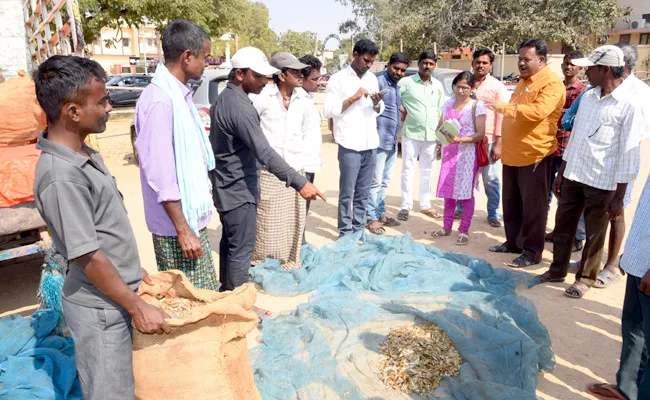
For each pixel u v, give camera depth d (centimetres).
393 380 322
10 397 277
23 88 412
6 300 443
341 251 530
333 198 795
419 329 373
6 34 698
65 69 190
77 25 570
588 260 445
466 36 3048
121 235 215
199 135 302
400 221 669
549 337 369
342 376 316
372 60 526
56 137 200
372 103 538
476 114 540
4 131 403
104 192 205
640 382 275
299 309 401
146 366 230
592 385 322
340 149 543
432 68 612
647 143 1241
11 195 364
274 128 460
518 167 500
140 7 1700
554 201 775
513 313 385
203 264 318
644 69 3116
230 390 240
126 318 221
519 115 470
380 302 414
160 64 289
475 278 474
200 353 232
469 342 345
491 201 641
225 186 363
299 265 504
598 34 3058
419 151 659
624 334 300
